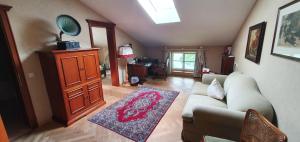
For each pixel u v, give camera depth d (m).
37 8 2.39
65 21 2.70
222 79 3.08
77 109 2.71
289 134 1.30
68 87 2.50
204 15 3.16
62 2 2.75
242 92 1.98
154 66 5.44
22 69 2.29
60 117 2.64
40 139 2.25
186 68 5.75
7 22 2.07
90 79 2.92
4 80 3.11
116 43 4.36
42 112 2.61
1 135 1.28
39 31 2.44
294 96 1.25
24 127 2.53
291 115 1.29
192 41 4.88
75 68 2.59
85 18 3.24
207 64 5.25
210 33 4.09
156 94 3.81
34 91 2.47
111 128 2.45
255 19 2.46
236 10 2.83
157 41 5.35
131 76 4.98
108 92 4.05
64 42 2.46
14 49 2.18
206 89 2.91
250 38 2.58
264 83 1.92
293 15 1.31
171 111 2.96
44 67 2.48
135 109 3.05
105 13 3.55
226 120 1.63
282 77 1.47
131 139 2.19
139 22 3.92
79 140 2.21
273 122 1.59
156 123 2.56
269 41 1.84
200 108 1.77
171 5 3.52
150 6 3.38
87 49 2.76
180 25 3.83
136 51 5.52
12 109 3.11
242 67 3.11
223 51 4.86
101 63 6.43
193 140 2.01
